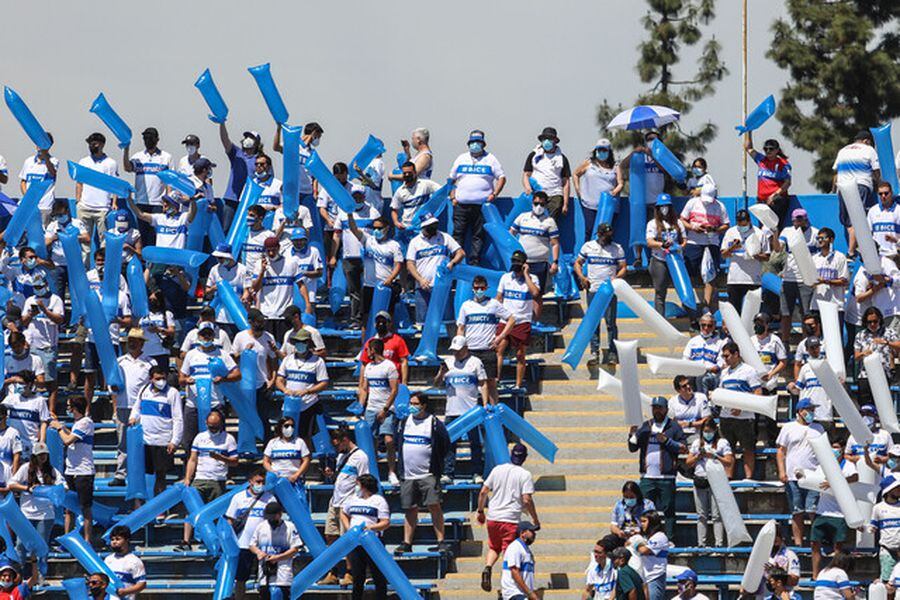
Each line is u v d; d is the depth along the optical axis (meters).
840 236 100.25
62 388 95.56
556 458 88.06
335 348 97.00
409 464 82.19
